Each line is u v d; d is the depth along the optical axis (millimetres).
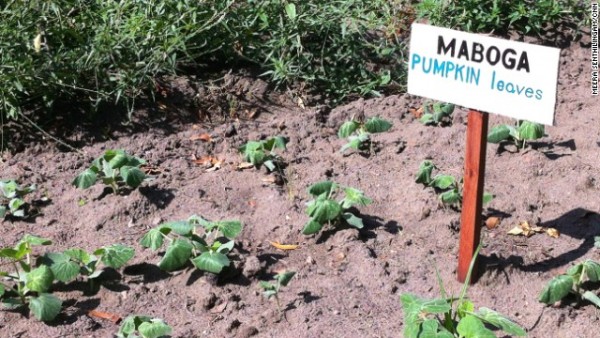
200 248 3703
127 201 4105
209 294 3592
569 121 4754
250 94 5172
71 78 4836
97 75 4863
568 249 3785
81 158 4547
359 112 4914
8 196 4090
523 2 5879
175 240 3691
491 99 3363
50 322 3504
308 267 3750
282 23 5188
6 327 3484
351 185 4246
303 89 5219
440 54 3451
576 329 3387
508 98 3328
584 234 3871
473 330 3158
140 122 4898
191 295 3637
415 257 3781
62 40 4953
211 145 4676
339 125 4867
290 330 3447
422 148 4531
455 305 3523
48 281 3521
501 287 3607
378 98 5086
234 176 4355
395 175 4309
